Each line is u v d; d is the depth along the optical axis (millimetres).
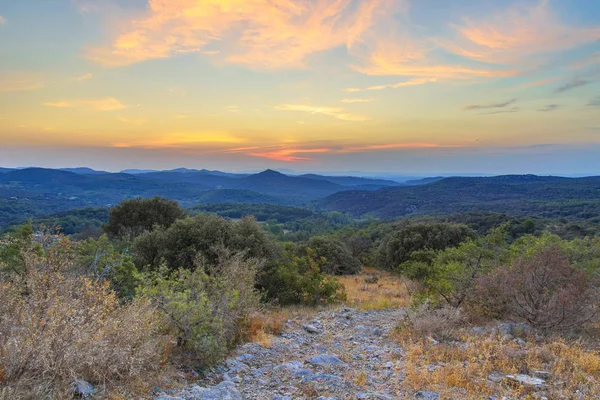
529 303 7164
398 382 4738
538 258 7395
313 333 8055
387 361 5793
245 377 5012
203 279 6773
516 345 6020
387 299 12805
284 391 4500
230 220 15148
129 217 24453
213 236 13641
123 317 4363
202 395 4066
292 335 7703
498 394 4184
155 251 14039
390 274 26219
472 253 10312
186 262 13039
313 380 4801
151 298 5309
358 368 5469
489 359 5422
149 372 4375
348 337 7633
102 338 3879
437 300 9086
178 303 5414
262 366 5582
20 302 3895
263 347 6547
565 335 6445
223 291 6703
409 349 6195
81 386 3547
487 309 8148
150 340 4559
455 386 4469
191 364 5121
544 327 6793
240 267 8719
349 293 15453
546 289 7078
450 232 28156
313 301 12766
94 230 33969
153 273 6496
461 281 8922
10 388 3023
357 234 41219
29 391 3182
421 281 14062
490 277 8031
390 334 7602
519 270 7578
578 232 37156
